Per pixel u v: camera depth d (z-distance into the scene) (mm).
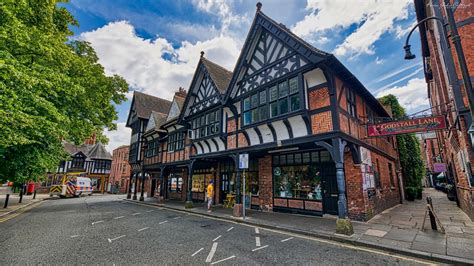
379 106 11719
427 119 6676
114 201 19562
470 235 5664
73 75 11047
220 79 13273
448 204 12680
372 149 9945
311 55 7398
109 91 14711
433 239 5391
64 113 10359
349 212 7992
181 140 15688
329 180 8688
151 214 10953
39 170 11633
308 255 4680
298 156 9812
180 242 5730
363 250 4996
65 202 18797
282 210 9906
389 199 11578
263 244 5523
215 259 4457
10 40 6906
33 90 7500
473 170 6266
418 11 9703
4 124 6730
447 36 6500
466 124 6285
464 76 4004
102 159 40969
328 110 7230
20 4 6949
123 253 4848
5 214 11086
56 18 11070
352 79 8391
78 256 4645
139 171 20938
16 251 4988
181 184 18578
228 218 9109
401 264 4172
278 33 8695
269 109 8812
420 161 18859
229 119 11391
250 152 10242
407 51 5020
